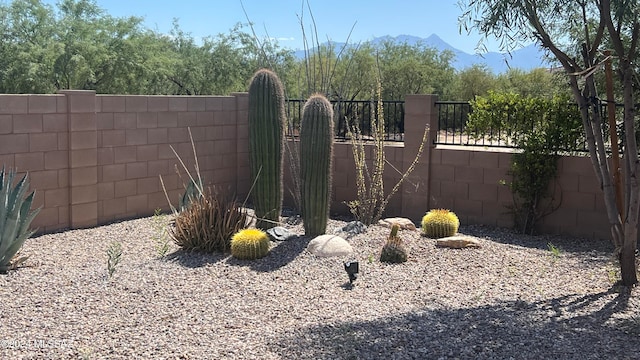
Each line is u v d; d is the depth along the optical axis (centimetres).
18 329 520
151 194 1069
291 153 1168
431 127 1062
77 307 579
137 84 2631
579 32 725
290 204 1209
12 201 705
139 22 2669
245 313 570
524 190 966
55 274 691
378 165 960
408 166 1084
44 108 907
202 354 470
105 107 986
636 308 586
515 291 646
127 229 957
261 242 761
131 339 500
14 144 877
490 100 1023
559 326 532
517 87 2972
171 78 2852
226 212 813
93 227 972
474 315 561
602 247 882
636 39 620
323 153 837
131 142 1029
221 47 3066
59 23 2473
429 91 3105
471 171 1032
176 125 1098
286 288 653
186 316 559
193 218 801
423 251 794
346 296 628
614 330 524
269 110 892
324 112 838
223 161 1192
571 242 920
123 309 575
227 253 784
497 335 507
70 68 2394
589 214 940
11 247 704
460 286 664
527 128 980
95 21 2595
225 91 3080
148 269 714
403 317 555
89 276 678
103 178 992
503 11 613
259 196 904
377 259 763
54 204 930
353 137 993
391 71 3055
